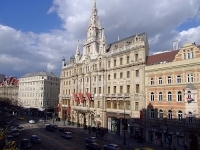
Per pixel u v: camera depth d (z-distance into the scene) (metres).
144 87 59.12
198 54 47.12
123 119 65.44
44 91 128.38
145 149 42.19
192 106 46.84
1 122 69.94
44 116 119.00
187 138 46.66
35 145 50.09
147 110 57.44
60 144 51.59
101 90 75.44
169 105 51.91
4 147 24.67
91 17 88.56
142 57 60.50
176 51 56.03
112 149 44.22
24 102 142.12
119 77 68.88
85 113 83.12
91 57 84.38
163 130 52.22
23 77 147.25
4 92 169.75
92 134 67.56
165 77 53.84
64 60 107.12
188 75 48.88
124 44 69.50
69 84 99.56
